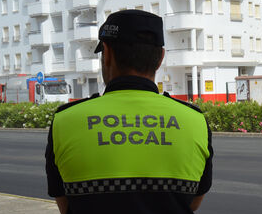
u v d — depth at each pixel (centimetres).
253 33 5419
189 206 225
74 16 5866
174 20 4878
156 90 241
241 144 1812
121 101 232
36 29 6294
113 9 5381
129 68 237
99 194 217
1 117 3145
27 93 4888
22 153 1758
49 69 6097
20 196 914
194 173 225
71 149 222
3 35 6744
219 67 5012
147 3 5103
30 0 6353
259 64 5466
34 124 2992
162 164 220
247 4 5353
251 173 1172
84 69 5631
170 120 229
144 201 217
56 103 3009
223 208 835
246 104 2273
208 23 5006
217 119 2280
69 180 221
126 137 222
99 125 225
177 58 4859
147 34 234
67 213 238
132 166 218
